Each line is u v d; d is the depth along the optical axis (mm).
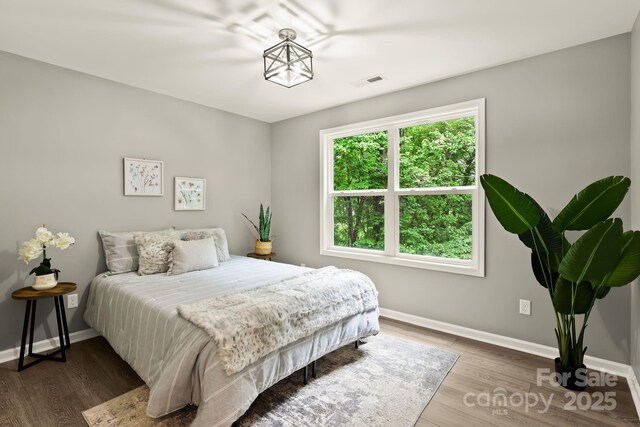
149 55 2512
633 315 2123
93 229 2893
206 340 1583
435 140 3174
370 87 3199
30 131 2549
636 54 2023
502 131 2676
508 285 2668
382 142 3533
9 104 2451
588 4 1882
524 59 2570
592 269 1702
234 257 3770
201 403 1542
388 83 3096
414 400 1930
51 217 2660
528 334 2580
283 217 4414
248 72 2838
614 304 2238
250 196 4289
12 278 2480
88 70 2785
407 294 3262
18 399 1942
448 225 3086
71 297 2766
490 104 2734
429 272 3109
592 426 1717
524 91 2572
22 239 2521
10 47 2377
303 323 1986
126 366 2350
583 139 2344
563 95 2418
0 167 2418
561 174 2432
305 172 4152
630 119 2174
